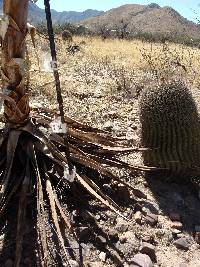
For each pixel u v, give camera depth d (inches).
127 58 481.4
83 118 225.0
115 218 138.9
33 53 337.1
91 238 130.0
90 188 136.1
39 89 257.8
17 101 135.6
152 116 157.9
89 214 134.8
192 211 153.6
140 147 166.7
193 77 352.2
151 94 159.9
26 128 140.2
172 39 802.8
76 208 138.0
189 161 159.9
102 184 153.9
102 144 164.1
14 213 131.4
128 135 209.0
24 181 129.8
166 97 156.9
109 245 129.2
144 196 153.9
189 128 156.3
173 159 158.7
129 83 304.3
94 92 282.4
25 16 126.3
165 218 147.3
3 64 130.7
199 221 149.4
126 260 126.6
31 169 137.9
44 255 111.1
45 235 116.0
